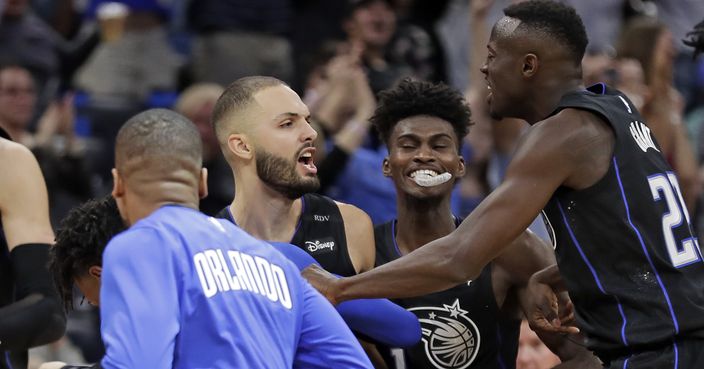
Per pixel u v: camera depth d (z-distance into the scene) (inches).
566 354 405.1
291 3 758.5
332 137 611.5
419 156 403.9
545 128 347.3
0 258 381.4
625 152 347.9
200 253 296.4
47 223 380.5
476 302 402.6
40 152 604.1
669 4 842.2
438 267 342.0
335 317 315.6
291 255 360.8
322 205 399.9
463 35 775.1
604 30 786.2
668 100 647.8
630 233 344.2
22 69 621.3
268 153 374.9
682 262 349.1
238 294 297.3
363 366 312.0
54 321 362.0
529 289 388.2
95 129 709.9
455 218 422.3
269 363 295.0
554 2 368.2
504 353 409.7
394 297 346.6
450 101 410.9
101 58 725.3
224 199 590.6
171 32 787.4
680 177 647.8
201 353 289.1
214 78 728.3
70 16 794.8
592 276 349.1
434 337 400.2
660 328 342.0
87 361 585.3
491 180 640.4
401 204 411.5
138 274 285.6
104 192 662.5
